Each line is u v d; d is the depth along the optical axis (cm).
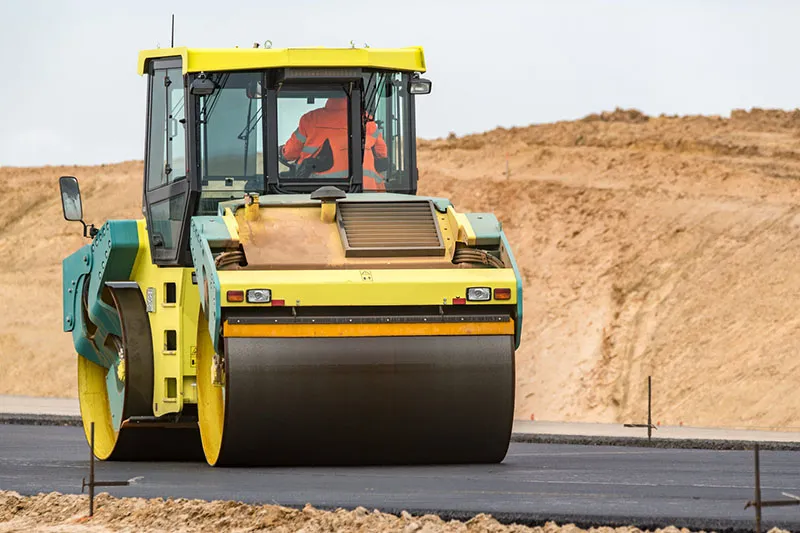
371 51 3766
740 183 13325
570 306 11769
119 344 3997
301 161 3734
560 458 3847
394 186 3850
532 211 13512
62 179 4091
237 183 3703
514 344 3272
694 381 9969
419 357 3175
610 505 2584
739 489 2880
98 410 4297
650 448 4522
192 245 3406
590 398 10338
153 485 2966
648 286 11612
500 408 3234
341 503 2580
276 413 3138
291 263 3244
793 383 9350
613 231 12638
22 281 15325
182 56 3734
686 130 15975
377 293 3172
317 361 3131
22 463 3772
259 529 2352
